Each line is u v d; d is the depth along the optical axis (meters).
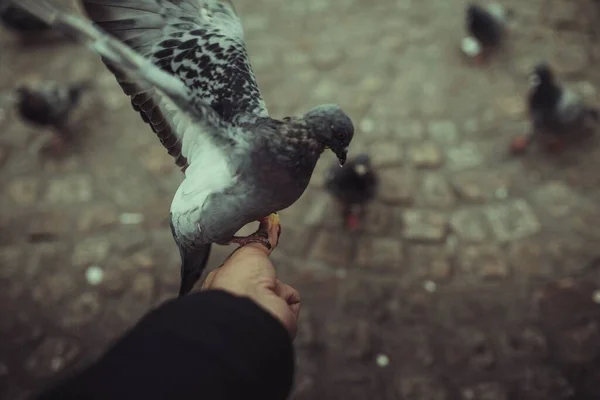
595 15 2.03
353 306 1.41
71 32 0.45
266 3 2.16
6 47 2.09
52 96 1.70
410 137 1.74
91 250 1.55
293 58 1.97
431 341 1.35
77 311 1.44
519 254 1.48
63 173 1.73
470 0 2.11
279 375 0.39
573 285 1.42
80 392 0.34
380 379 1.31
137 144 1.78
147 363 0.35
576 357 1.31
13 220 1.62
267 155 0.58
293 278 1.46
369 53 1.97
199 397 0.34
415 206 1.59
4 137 1.83
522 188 1.61
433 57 1.94
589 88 1.83
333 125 0.59
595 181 1.60
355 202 1.48
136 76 0.53
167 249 1.54
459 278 1.45
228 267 0.58
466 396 1.27
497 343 1.34
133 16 0.65
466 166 1.67
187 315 0.38
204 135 0.57
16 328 1.42
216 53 0.67
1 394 1.32
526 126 1.74
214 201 0.60
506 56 1.93
